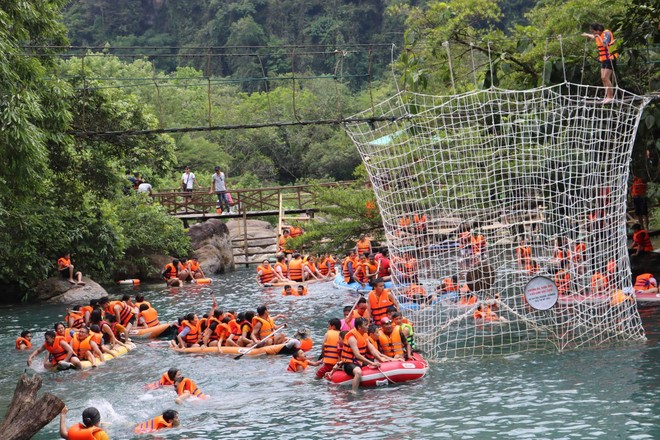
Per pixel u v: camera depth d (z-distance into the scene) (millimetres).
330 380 15398
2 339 21531
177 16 90500
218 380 16156
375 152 19812
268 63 80062
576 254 17938
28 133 17172
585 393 13664
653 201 27984
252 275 34562
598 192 18656
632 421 12164
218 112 64375
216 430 12930
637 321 17781
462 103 23828
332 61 78188
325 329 20859
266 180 60812
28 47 22031
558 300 18047
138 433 12969
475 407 13297
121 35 91125
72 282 28734
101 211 31328
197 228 37062
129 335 20875
